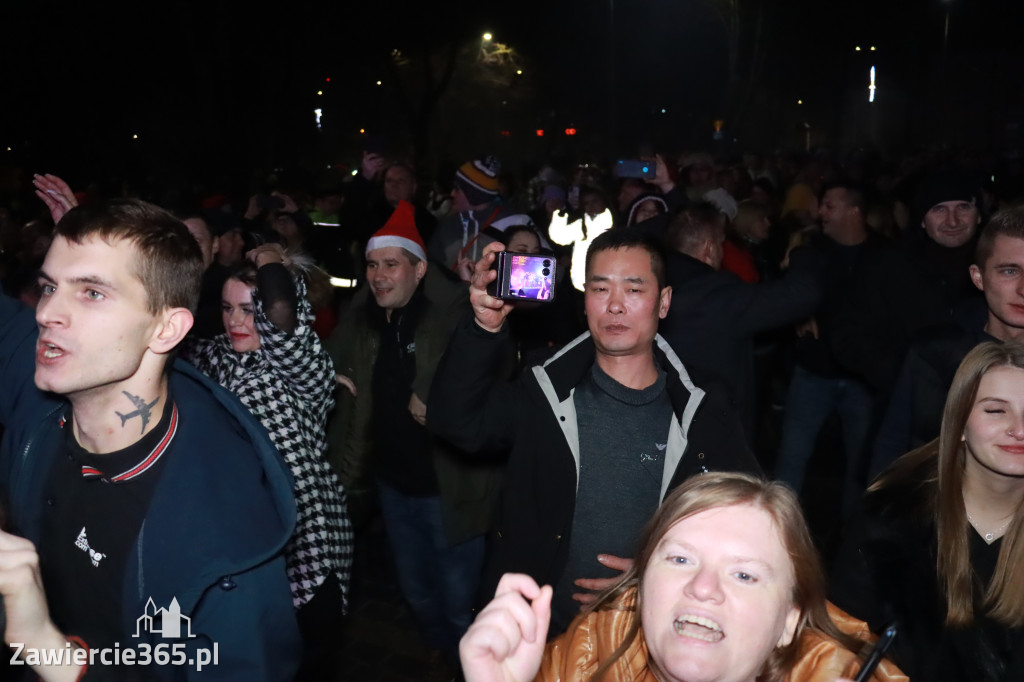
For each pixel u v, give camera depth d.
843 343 4.31
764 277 7.16
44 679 1.78
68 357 1.90
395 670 4.16
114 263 1.90
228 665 1.95
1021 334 3.13
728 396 2.80
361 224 8.35
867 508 2.41
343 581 3.31
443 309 3.98
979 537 2.23
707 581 1.59
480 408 2.80
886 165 17.53
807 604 1.72
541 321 4.99
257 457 2.11
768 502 1.69
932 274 4.24
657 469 2.75
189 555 1.92
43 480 2.08
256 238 6.08
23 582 1.72
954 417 2.22
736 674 1.60
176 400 2.07
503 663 1.55
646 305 2.72
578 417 2.79
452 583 3.98
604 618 1.90
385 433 4.02
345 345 4.15
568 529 2.76
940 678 2.24
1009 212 3.15
